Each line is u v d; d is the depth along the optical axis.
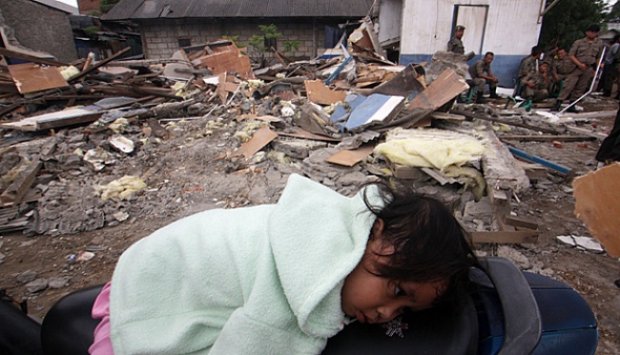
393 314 0.88
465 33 11.69
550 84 9.16
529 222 2.79
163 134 6.03
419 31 11.65
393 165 3.68
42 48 15.07
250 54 18.44
